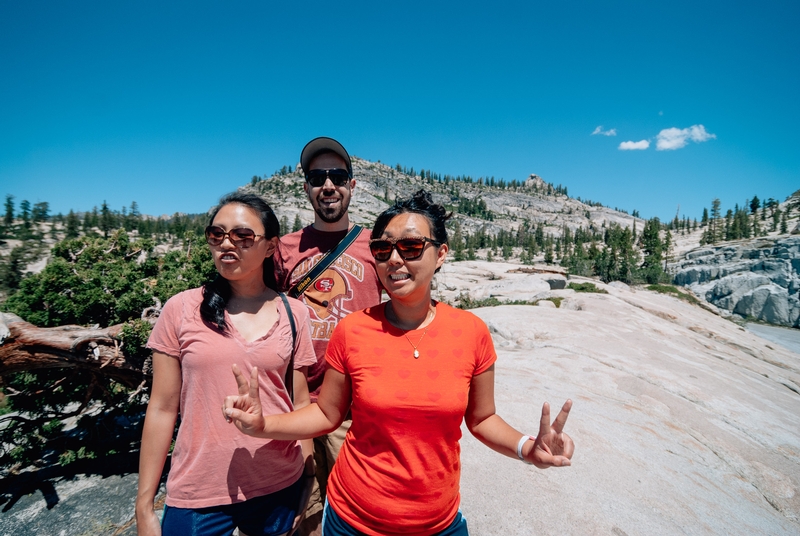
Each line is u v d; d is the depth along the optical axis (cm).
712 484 511
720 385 904
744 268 6862
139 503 190
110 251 802
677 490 461
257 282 220
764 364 1391
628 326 1384
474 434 206
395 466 177
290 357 213
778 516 479
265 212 212
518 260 11100
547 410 165
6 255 6256
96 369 609
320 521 286
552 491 400
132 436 809
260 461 201
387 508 175
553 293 2283
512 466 436
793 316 5562
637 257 8531
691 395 820
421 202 195
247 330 206
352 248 290
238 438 196
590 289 2527
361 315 196
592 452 509
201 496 192
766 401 867
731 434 675
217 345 192
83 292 686
